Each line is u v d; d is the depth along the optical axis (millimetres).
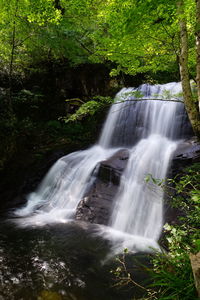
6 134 8914
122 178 5855
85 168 6879
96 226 5051
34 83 11781
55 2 8805
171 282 2135
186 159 5156
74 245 4203
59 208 6102
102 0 8133
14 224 5188
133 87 10250
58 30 9555
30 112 11289
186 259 2234
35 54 11195
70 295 2822
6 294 2814
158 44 4879
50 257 3768
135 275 3205
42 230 4855
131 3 3568
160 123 8227
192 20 4305
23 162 8516
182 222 4023
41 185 7430
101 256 3809
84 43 10453
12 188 7266
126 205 5328
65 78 11773
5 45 9648
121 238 4535
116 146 9289
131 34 4125
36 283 3045
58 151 9156
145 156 6406
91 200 5645
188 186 4379
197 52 2975
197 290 1842
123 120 9430
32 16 7688
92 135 10766
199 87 3043
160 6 3232
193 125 4410
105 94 11133
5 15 8039
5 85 11039
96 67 11242
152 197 5047
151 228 4680
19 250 4000
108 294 2834
